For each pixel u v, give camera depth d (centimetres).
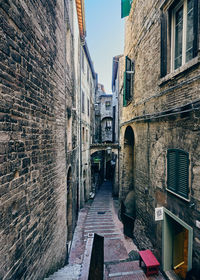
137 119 664
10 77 201
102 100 2688
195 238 327
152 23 520
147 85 564
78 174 1006
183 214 366
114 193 1460
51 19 371
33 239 263
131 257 583
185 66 347
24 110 239
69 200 664
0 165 178
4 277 181
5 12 188
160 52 464
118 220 930
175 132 396
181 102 370
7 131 193
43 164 319
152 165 524
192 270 328
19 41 224
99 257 462
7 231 189
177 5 419
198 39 317
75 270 375
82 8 909
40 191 300
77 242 684
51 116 372
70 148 673
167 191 435
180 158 376
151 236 535
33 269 261
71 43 711
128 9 794
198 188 319
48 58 351
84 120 1288
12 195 202
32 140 268
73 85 783
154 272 462
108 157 2450
